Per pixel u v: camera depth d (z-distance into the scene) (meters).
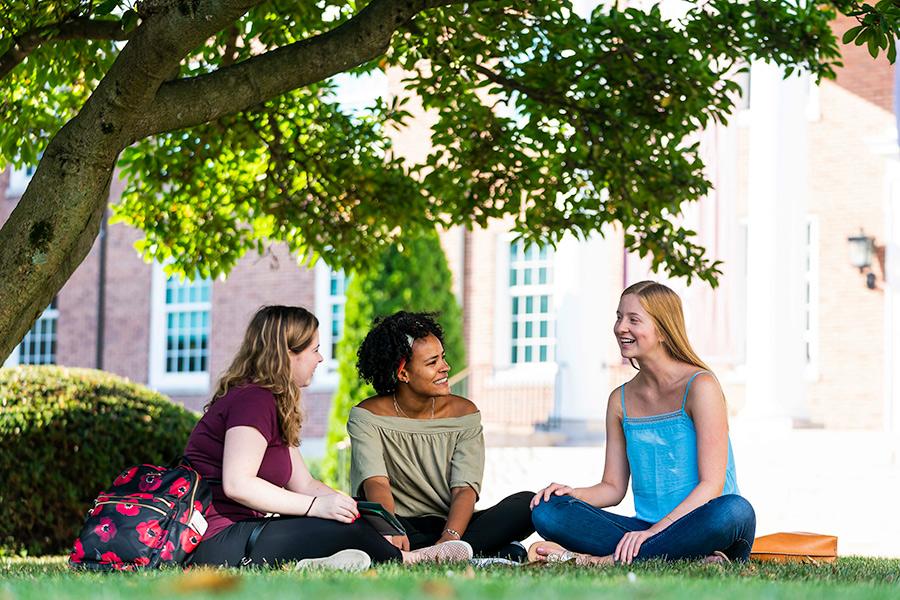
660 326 7.15
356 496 7.89
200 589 4.00
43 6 9.19
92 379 14.32
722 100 11.05
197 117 7.81
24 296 7.62
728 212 22.06
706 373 7.07
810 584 4.83
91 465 13.84
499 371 26.48
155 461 14.20
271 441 6.62
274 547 6.32
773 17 10.71
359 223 12.70
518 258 26.75
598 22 10.74
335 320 28.94
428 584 3.90
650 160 11.69
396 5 7.87
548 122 12.14
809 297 23.50
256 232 13.52
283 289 29.41
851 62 23.30
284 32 10.95
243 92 7.88
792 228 20.25
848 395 22.88
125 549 6.03
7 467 13.60
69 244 7.69
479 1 10.52
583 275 23.41
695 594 3.92
